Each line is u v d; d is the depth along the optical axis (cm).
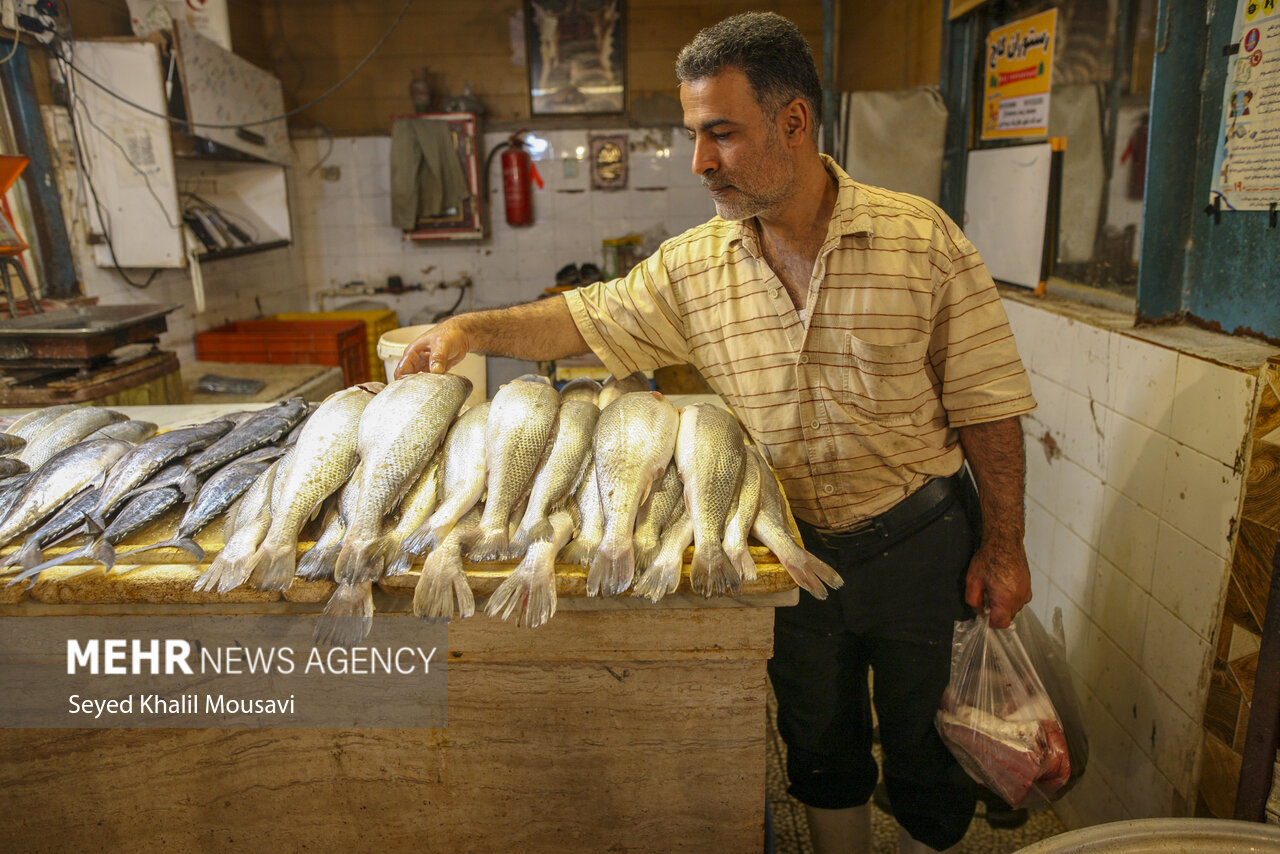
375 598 124
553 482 130
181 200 448
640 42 606
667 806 137
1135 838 123
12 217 338
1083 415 232
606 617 126
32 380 289
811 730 184
